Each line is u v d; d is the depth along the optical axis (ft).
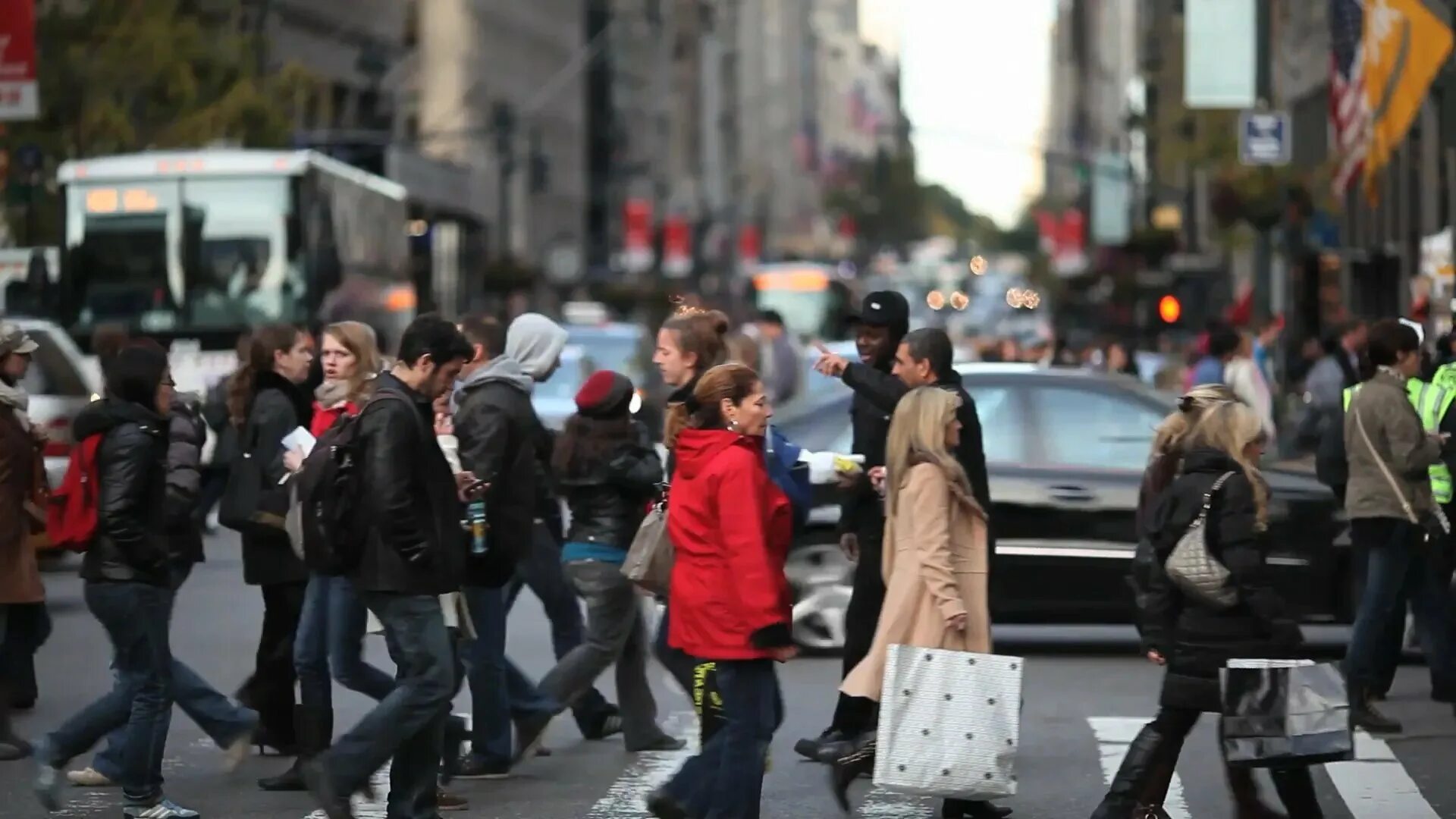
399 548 62.34
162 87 264.72
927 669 62.85
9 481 81.76
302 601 77.97
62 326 210.59
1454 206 201.16
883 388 74.95
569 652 81.87
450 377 63.62
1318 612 102.68
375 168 358.02
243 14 346.95
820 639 105.19
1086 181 636.48
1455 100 153.48
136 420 66.64
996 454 103.60
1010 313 565.12
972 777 62.49
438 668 63.46
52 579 144.46
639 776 76.74
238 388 77.77
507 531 72.13
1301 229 217.77
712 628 59.16
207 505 136.98
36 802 72.02
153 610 67.46
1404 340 85.25
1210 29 236.02
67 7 264.11
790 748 81.51
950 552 67.72
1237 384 152.05
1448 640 87.40
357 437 62.49
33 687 89.56
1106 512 102.32
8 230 254.88
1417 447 84.48
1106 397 104.42
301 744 73.10
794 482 71.67
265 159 213.66
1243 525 60.54
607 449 76.07
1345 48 176.76
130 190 212.43
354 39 548.31
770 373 209.77
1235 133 277.85
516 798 72.59
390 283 258.16
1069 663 104.99
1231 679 60.70
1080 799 72.59
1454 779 76.59
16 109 183.73
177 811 68.13
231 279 211.20
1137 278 383.24
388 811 65.87
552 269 553.23
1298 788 62.90
